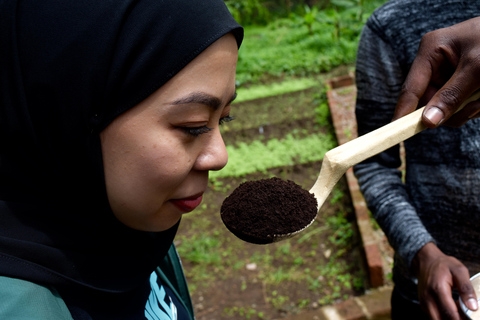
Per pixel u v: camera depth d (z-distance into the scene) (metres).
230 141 5.25
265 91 5.91
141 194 0.85
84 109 0.81
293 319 3.17
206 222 4.36
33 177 0.91
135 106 0.80
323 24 7.18
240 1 8.38
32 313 0.71
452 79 1.12
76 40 0.79
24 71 0.82
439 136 1.53
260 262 3.85
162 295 1.18
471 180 1.49
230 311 3.42
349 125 4.89
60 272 0.83
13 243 0.77
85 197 0.94
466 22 1.22
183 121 0.81
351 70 5.93
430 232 1.65
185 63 0.78
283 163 4.82
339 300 3.35
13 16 0.81
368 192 1.74
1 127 0.87
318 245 3.89
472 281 1.33
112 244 0.99
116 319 0.94
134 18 0.79
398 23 1.55
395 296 1.86
